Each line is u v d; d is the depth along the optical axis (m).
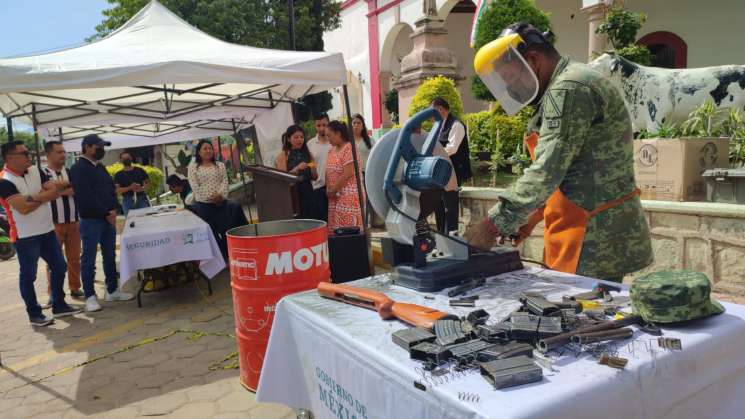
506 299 1.61
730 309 1.40
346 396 1.49
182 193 8.67
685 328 1.28
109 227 5.55
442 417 1.05
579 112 1.75
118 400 3.28
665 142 3.86
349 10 17.91
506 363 1.10
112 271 5.68
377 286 1.89
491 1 6.98
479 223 1.85
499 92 1.90
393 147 1.90
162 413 3.05
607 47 7.11
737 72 4.53
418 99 7.03
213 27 13.02
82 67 3.82
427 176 1.71
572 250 2.01
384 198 1.90
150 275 5.68
